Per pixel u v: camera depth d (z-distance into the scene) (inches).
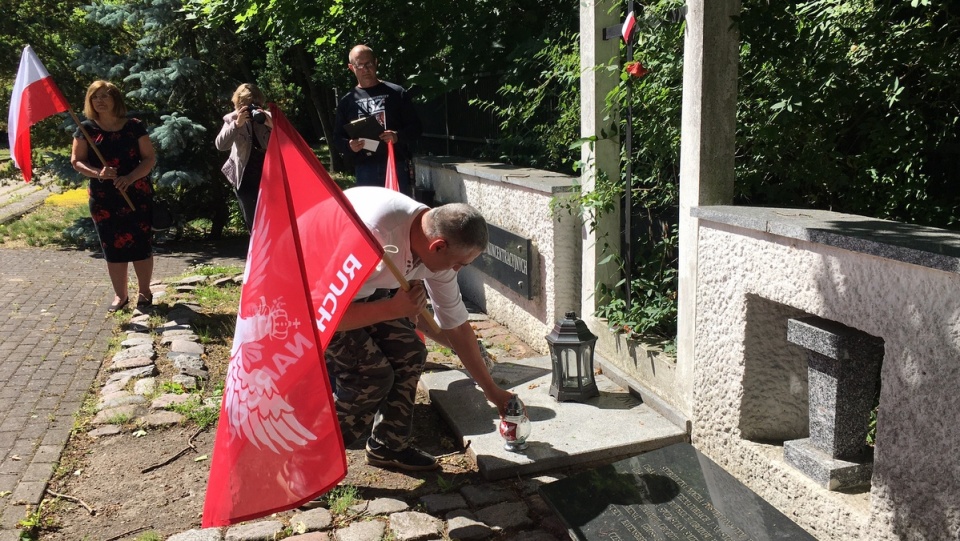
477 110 314.3
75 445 163.9
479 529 129.2
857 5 148.8
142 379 198.1
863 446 128.0
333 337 138.8
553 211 206.2
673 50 170.2
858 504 118.8
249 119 243.9
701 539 113.7
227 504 110.7
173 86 386.6
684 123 150.9
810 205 165.2
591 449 151.0
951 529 99.3
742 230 134.4
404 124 268.5
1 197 580.7
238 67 426.3
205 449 162.1
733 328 139.8
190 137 381.1
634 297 193.8
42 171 420.5
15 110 244.8
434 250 124.2
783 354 139.1
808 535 113.8
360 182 270.8
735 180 163.5
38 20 421.7
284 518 133.9
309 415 106.9
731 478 131.0
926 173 159.9
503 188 239.3
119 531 132.0
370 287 132.7
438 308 142.6
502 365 201.3
